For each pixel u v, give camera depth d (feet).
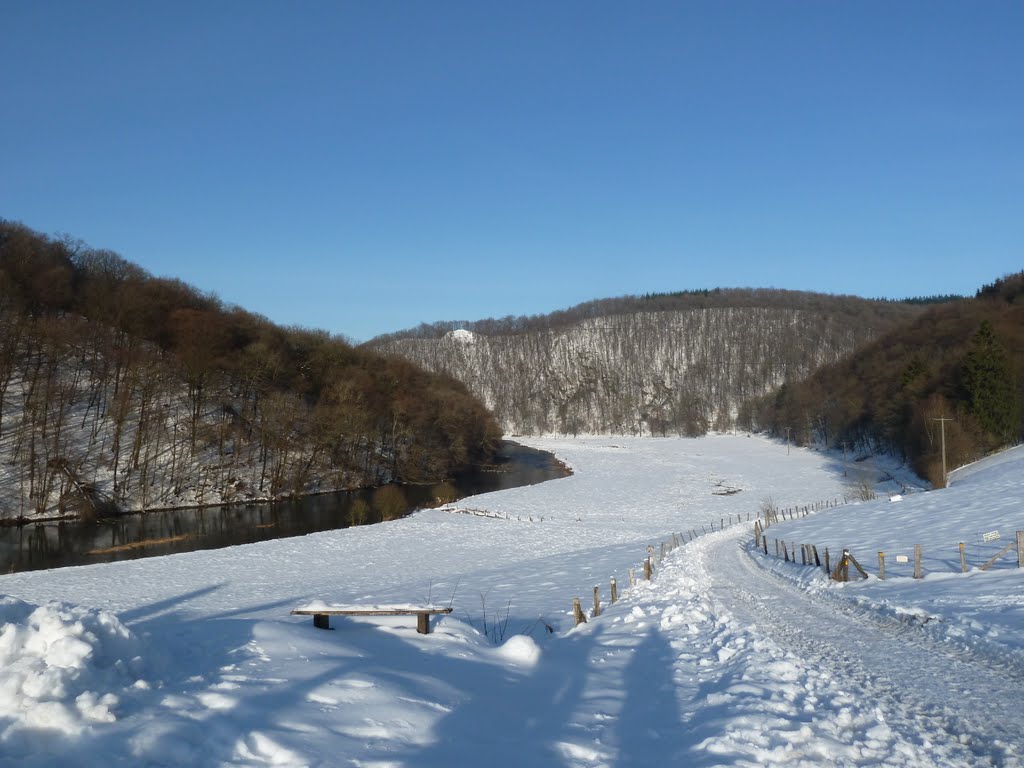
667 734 22.97
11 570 111.14
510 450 372.99
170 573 101.04
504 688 26.71
